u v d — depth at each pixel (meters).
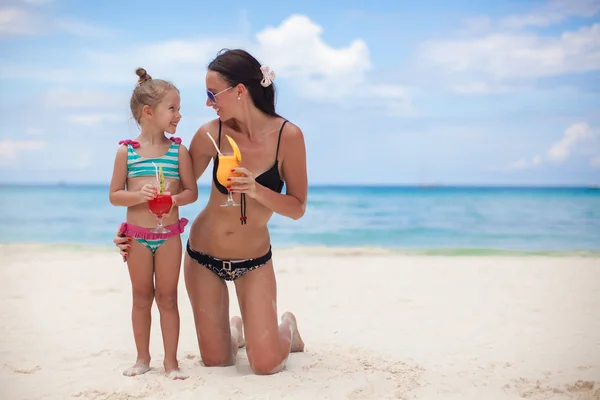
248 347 4.16
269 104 4.27
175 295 4.10
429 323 6.00
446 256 11.92
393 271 9.62
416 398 3.65
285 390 3.74
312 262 10.73
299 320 6.17
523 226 22.05
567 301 7.16
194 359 4.65
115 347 5.00
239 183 3.82
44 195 38.78
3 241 18.84
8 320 6.06
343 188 52.12
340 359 4.54
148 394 3.67
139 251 4.00
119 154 4.05
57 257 11.28
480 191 46.56
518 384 3.91
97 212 27.44
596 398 3.63
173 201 3.85
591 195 39.62
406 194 42.12
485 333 5.55
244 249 4.22
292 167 4.29
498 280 8.75
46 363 4.44
